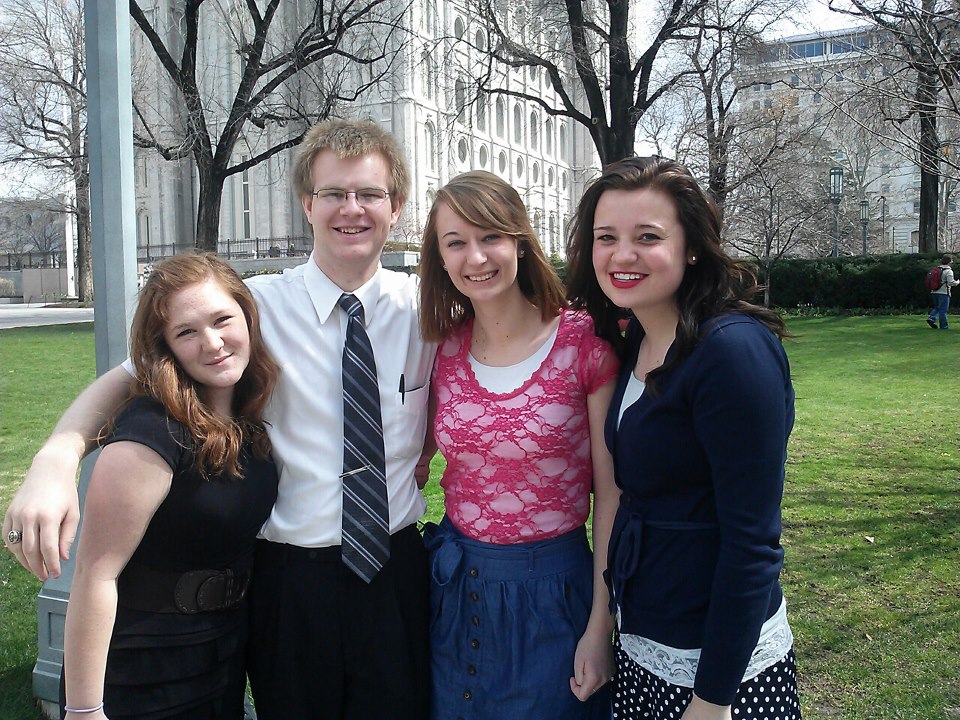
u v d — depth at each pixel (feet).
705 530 5.96
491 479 7.14
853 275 75.05
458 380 7.37
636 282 5.90
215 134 102.06
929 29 20.13
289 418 7.22
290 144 63.41
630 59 73.87
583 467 7.25
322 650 7.14
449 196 6.92
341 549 7.10
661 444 5.88
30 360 45.80
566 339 7.12
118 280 9.23
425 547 7.74
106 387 6.61
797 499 19.43
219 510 6.40
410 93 144.46
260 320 7.30
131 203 9.38
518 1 71.72
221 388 6.80
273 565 7.22
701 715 5.51
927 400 31.63
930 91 21.48
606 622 7.00
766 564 5.39
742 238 86.69
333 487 7.15
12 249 180.04
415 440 7.64
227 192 157.79
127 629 6.30
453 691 7.35
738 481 5.41
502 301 7.14
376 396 7.32
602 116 68.64
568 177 235.61
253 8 61.62
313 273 7.49
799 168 81.66
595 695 7.33
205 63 116.37
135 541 5.98
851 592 14.24
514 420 6.96
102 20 9.04
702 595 5.95
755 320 5.70
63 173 81.92
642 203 5.82
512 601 7.13
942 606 13.58
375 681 7.25
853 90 28.48
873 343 50.34
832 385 35.68
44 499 5.52
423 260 7.45
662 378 5.86
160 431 6.10
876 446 24.61
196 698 6.56
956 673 11.55
